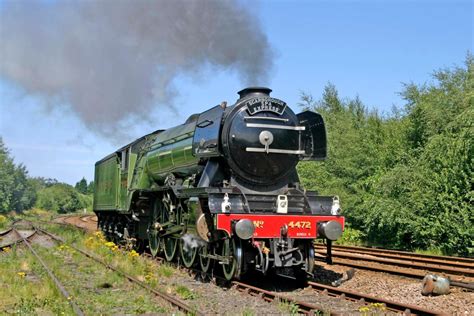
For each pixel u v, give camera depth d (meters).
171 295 8.21
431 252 15.64
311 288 8.86
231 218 8.73
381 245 18.64
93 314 6.76
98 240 16.73
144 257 13.55
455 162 15.38
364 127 23.55
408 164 17.75
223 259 9.07
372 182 19.48
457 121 15.48
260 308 7.23
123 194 16.39
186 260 11.21
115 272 10.23
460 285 8.63
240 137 9.52
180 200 10.85
